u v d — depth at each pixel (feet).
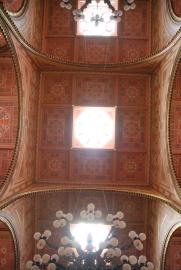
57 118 32.17
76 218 31.35
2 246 30.45
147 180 31.50
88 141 32.24
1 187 21.99
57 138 32.01
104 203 31.71
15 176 24.82
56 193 31.81
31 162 30.14
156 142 29.22
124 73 31.96
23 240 27.09
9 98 30.58
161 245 25.53
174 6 25.14
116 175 31.76
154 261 27.63
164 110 26.30
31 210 29.99
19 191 25.30
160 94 27.99
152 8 31.83
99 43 31.99
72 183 31.24
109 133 32.30
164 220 25.18
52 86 32.32
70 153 32.04
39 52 27.66
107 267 18.35
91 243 17.95
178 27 23.12
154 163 29.76
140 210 31.60
